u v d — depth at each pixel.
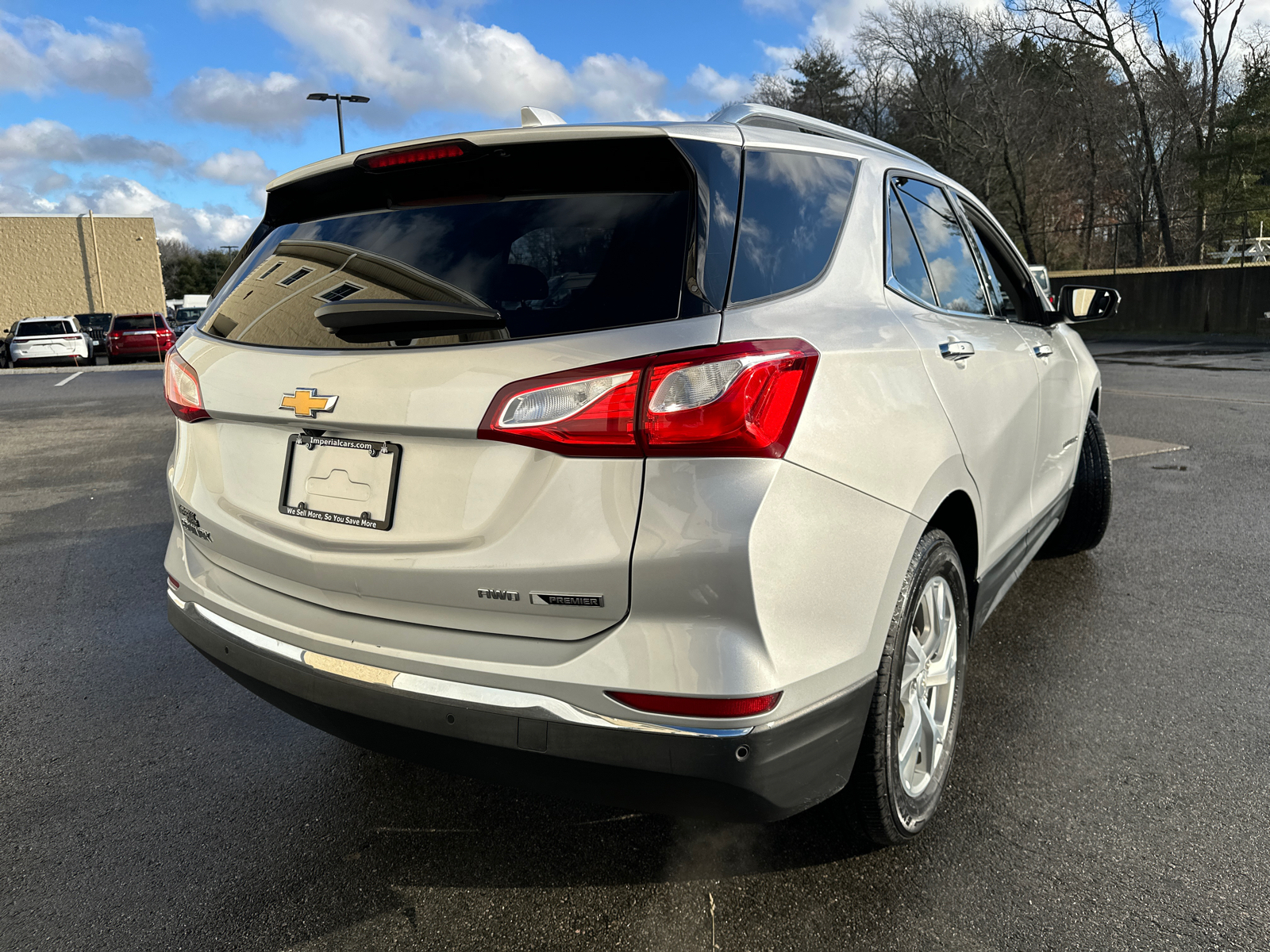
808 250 2.00
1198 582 4.14
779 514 1.63
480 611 1.76
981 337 2.73
